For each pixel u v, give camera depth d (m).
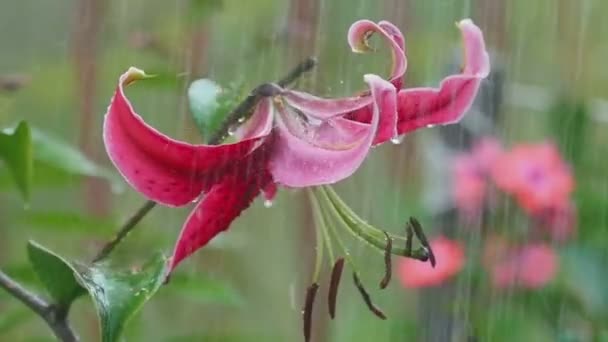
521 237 1.31
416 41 1.27
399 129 0.84
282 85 0.85
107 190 1.38
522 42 1.38
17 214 1.26
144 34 1.38
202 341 1.25
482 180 1.30
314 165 0.81
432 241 1.30
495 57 1.31
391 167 1.37
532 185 1.29
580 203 1.36
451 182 1.30
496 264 1.30
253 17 1.36
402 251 0.85
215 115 0.87
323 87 1.12
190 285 1.11
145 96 1.29
